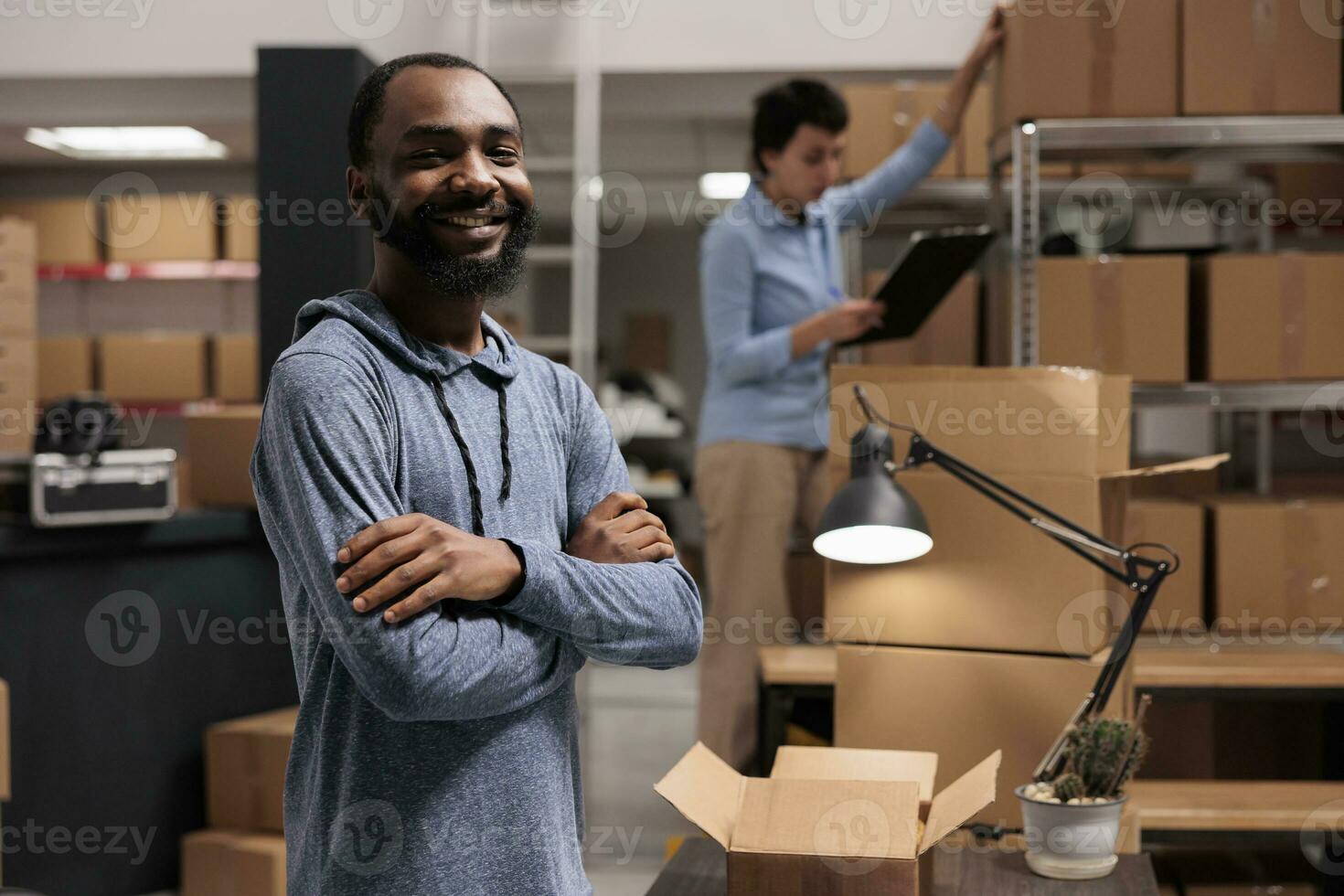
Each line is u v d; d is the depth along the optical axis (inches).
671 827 124.8
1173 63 95.5
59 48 156.6
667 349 328.8
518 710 43.4
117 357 186.7
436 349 45.2
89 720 106.2
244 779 108.2
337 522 39.3
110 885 107.3
